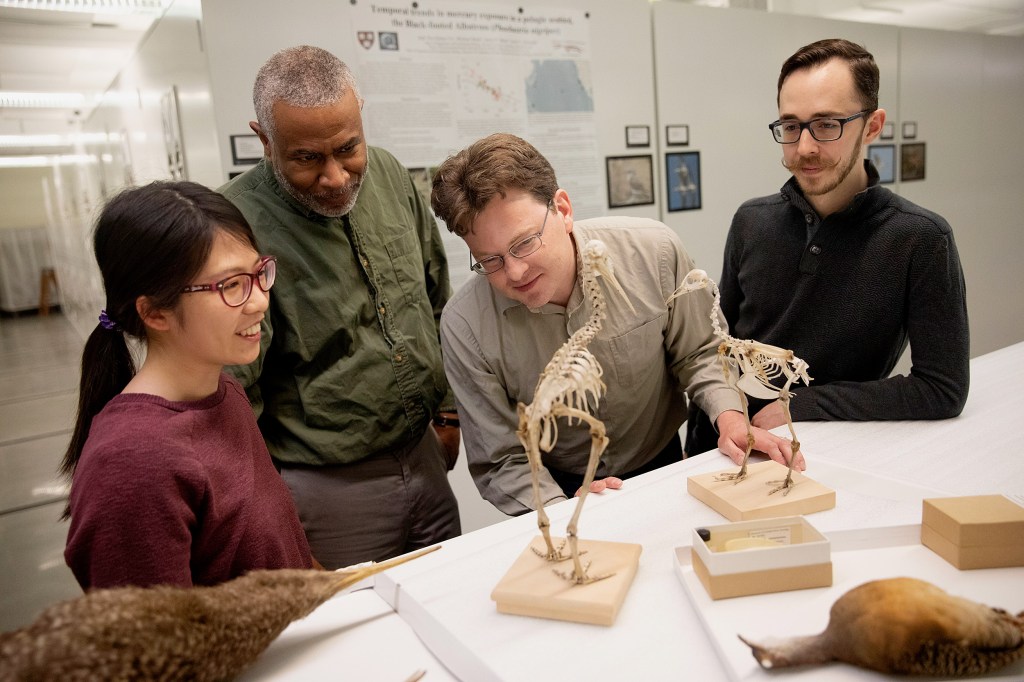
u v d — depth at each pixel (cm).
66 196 527
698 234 387
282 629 88
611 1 332
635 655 88
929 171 508
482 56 293
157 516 93
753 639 84
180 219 97
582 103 328
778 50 403
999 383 186
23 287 675
